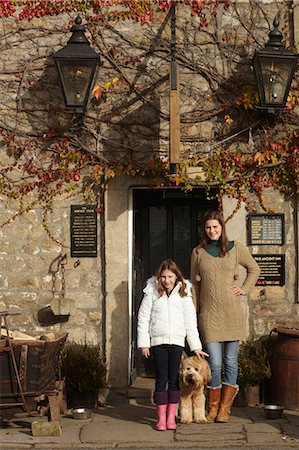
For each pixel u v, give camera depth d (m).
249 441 6.19
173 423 6.63
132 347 8.20
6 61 8.00
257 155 7.90
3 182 7.98
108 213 7.98
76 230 7.98
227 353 6.88
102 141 7.98
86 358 7.57
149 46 7.98
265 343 7.95
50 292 7.98
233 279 6.91
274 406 7.04
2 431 6.57
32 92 8.00
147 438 6.32
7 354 6.46
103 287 8.00
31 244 7.98
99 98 7.99
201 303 6.93
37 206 7.99
